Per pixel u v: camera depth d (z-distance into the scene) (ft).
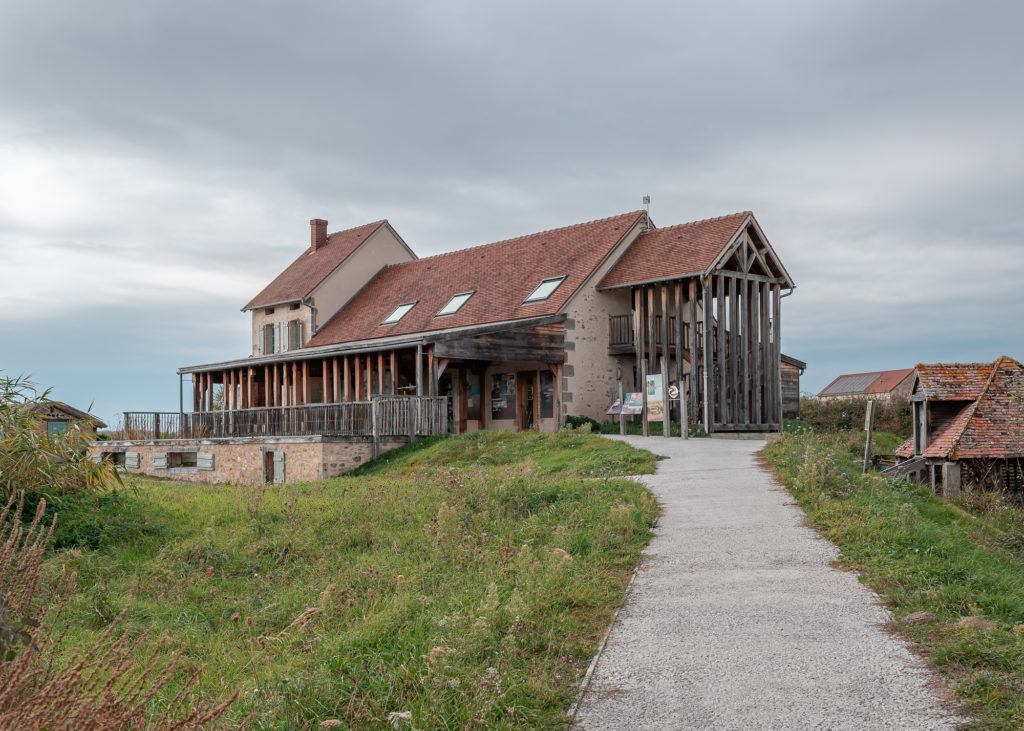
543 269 110.52
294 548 40.96
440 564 33.81
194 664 22.72
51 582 30.68
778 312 104.94
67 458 44.32
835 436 100.07
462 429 114.11
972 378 78.28
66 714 12.75
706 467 62.49
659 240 106.32
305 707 17.95
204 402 129.29
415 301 121.19
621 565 32.86
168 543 42.16
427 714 17.81
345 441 85.87
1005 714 17.66
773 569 31.12
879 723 17.70
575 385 101.91
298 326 134.21
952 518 46.93
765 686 19.95
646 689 20.17
